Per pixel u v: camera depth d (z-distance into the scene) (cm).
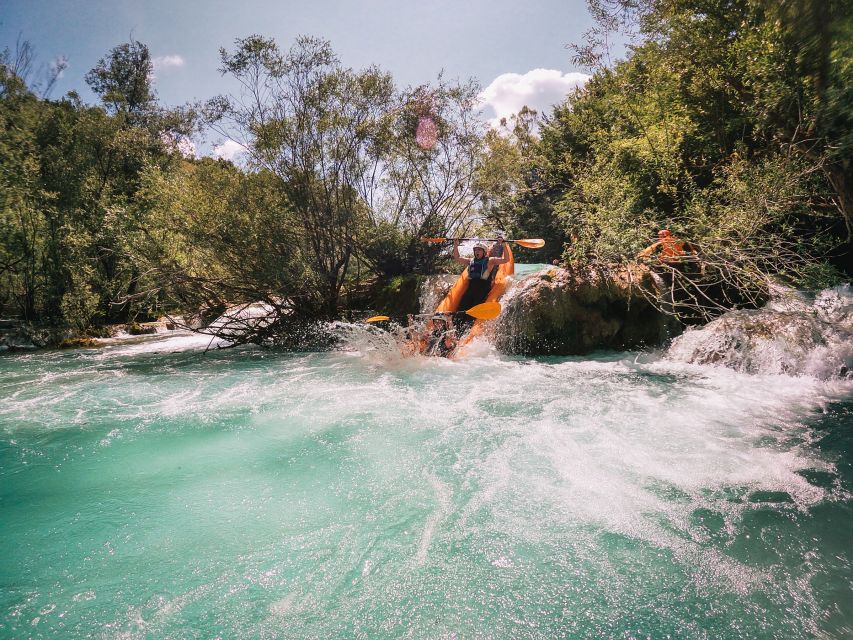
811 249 764
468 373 630
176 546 247
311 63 899
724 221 695
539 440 379
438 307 804
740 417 422
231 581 219
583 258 761
